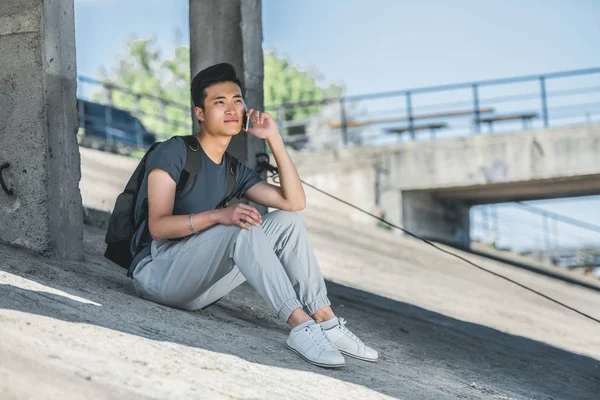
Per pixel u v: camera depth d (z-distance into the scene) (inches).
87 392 127.0
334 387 172.6
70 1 244.1
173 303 202.1
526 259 1019.3
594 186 902.4
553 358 344.2
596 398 267.6
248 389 153.9
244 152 332.2
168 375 148.0
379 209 903.1
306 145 1136.2
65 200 241.0
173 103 961.5
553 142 845.8
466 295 543.2
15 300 167.6
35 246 233.6
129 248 204.4
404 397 179.9
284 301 186.9
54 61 237.1
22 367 127.2
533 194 953.5
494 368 269.9
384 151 907.4
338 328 201.0
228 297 255.6
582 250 1040.8
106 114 909.2
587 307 684.1
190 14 347.6
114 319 176.2
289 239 197.5
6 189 235.8
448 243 972.6
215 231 188.9
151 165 191.0
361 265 563.2
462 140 880.3
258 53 349.7
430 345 279.7
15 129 236.5
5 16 237.6
